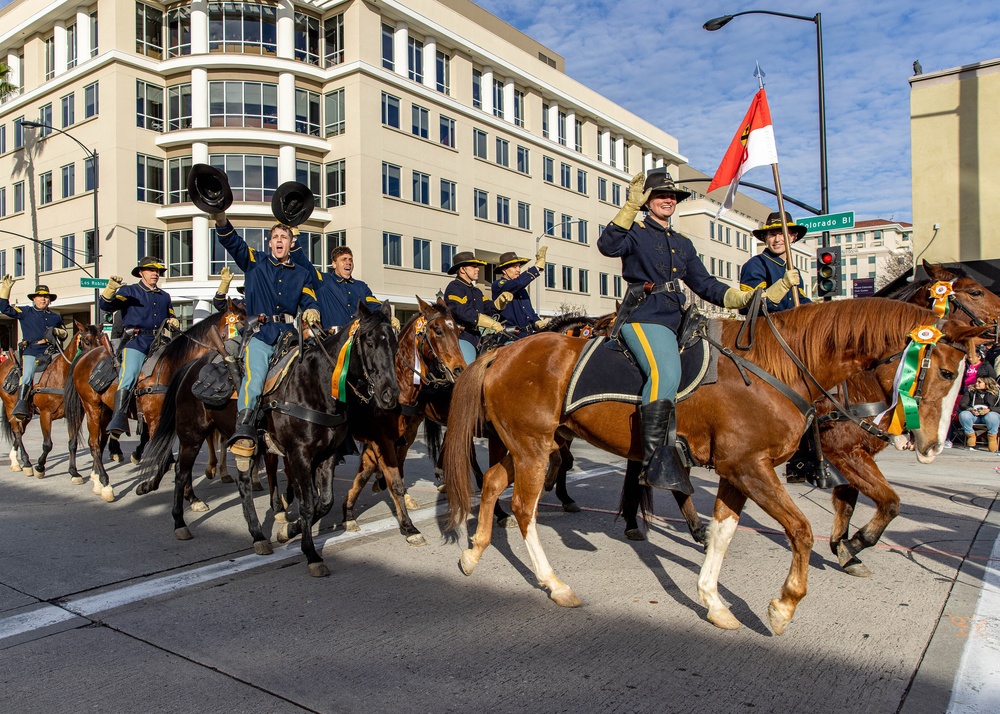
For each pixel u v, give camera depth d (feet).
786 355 14.32
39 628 13.94
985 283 49.29
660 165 179.22
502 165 127.24
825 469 15.78
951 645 12.92
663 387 14.06
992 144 49.49
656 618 14.37
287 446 18.21
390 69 108.68
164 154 102.63
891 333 14.05
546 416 15.74
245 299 19.69
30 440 47.98
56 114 106.83
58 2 103.76
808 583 16.46
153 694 11.22
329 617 14.52
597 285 153.79
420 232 110.22
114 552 19.40
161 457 22.12
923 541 20.01
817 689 11.32
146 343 27.63
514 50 129.29
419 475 32.83
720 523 14.48
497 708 10.76
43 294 34.86
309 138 101.65
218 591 16.19
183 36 102.94
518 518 16.21
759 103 17.72
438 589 16.29
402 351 22.47
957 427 41.27
